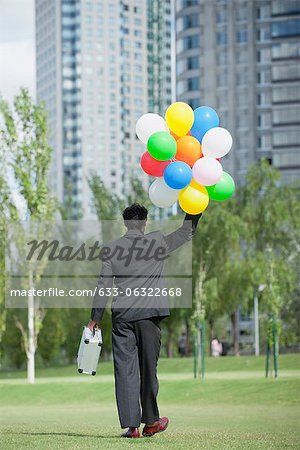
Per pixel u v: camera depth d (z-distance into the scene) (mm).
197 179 13750
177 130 14094
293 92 150250
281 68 150375
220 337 86062
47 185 51344
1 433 13984
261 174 72875
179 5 156375
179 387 36156
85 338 12359
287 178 149250
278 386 33688
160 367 55938
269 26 152625
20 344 65750
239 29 153375
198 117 14164
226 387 35000
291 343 75250
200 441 11805
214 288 64812
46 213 50250
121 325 12172
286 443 12102
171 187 13719
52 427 16281
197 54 154500
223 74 153625
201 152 14164
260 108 153250
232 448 11109
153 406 12375
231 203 72750
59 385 40469
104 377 52125
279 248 72938
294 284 71250
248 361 53719
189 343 79375
